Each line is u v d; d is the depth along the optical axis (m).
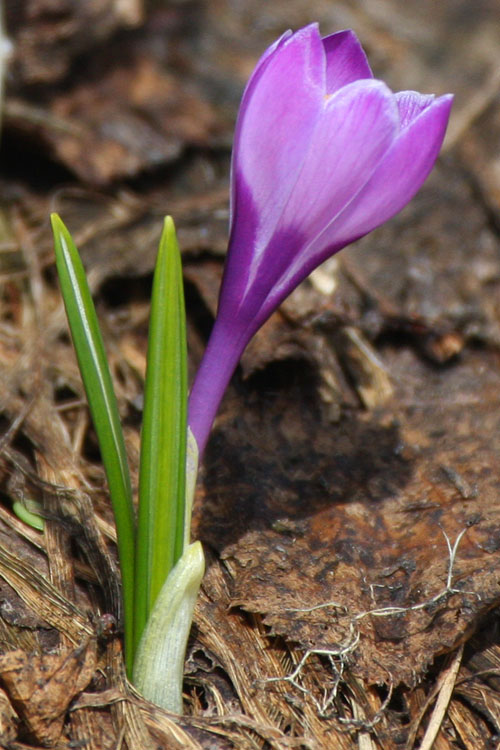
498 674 0.34
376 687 0.33
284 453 0.37
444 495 0.36
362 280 0.41
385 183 0.30
